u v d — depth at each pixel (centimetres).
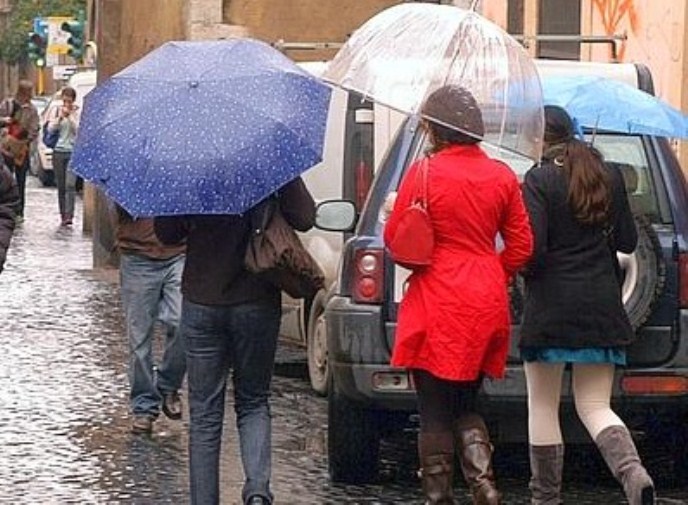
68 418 1548
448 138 1043
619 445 1083
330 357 1234
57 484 1275
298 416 1577
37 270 2925
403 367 1044
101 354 1952
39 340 2061
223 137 1036
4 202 1276
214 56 1088
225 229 1055
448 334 1019
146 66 1098
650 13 2197
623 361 1092
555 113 1110
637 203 1238
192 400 1078
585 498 1241
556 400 1109
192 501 1075
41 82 7394
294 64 1114
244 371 1076
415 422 1309
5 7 10225
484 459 1025
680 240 1211
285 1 3086
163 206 1028
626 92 1208
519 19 2788
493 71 1109
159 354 1911
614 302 1084
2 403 1620
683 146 2047
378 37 1142
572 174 1073
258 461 1071
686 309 1196
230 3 3084
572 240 1079
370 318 1197
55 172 3888
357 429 1252
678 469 1293
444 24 1126
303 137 1043
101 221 2914
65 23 6250
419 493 1249
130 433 1478
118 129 1056
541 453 1106
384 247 1194
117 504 1209
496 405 1187
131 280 1462
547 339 1078
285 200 1058
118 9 3434
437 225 1030
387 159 1238
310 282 1055
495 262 1039
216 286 1055
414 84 1102
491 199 1033
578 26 2570
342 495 1240
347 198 1597
